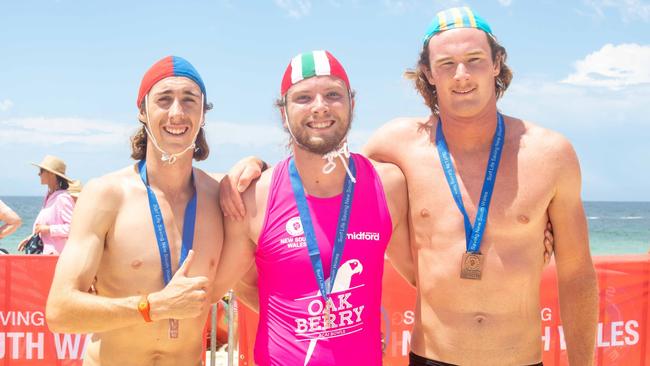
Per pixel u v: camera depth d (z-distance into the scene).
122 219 3.07
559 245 3.36
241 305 4.75
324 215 3.17
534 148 3.31
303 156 3.24
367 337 3.07
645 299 4.87
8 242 36.69
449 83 3.20
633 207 109.50
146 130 3.23
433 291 3.31
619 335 4.85
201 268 3.15
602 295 4.84
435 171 3.37
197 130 3.18
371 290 3.14
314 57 3.21
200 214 3.22
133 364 3.06
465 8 3.35
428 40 3.37
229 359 4.76
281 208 3.20
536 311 3.34
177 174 3.19
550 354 4.79
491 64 3.24
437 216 3.32
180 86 3.12
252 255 3.33
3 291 4.84
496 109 3.41
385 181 3.39
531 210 3.22
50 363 4.85
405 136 3.55
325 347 2.98
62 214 8.03
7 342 4.84
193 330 3.14
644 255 4.94
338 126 3.16
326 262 3.09
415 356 3.41
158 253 3.06
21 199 128.38
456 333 3.25
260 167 3.50
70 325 2.85
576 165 3.28
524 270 3.23
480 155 3.36
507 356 3.23
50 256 4.84
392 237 3.52
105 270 3.08
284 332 3.05
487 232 3.25
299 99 3.17
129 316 2.79
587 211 94.06
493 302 3.23
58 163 8.25
